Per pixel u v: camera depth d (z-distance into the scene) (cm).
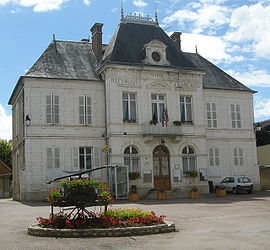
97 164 2698
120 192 2548
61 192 1201
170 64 2880
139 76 2767
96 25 3002
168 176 2772
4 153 4884
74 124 2684
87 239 1049
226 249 877
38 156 2569
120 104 2698
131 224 1154
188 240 1007
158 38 3036
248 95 3259
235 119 3175
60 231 1093
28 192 2517
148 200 2447
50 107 2641
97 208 1859
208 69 3297
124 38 2906
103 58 2927
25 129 2562
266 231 1118
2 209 1967
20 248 938
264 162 3716
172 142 2803
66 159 2630
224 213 1619
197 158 2866
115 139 2653
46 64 2748
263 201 2167
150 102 2777
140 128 2727
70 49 2980
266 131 3747
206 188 2858
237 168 3120
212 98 3116
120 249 911
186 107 2902
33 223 1396
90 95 2753
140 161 2702
